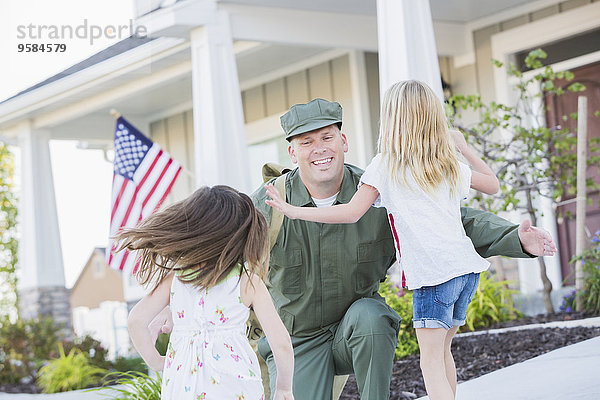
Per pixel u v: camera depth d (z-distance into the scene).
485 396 4.62
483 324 7.48
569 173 8.19
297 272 3.97
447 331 3.83
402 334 6.79
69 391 9.99
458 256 3.66
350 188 4.03
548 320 7.14
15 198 15.98
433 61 6.38
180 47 9.34
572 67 8.73
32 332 11.77
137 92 10.83
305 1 8.18
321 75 10.31
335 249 3.92
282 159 10.95
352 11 8.66
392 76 6.37
